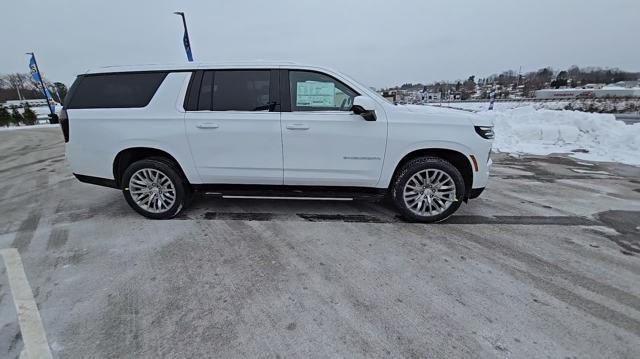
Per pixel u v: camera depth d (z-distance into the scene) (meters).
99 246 3.37
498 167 6.93
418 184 3.80
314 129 3.63
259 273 2.85
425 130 3.60
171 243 3.41
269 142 3.70
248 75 3.71
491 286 2.66
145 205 4.04
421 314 2.34
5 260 3.11
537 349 2.03
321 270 2.89
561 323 2.25
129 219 4.07
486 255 3.15
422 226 3.80
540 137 9.52
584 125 9.49
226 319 2.29
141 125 3.77
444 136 3.60
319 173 3.77
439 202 3.83
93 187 5.70
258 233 3.62
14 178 6.53
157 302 2.48
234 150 3.76
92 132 3.85
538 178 5.99
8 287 2.68
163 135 3.76
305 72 3.70
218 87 3.73
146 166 3.90
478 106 29.91
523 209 4.37
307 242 3.41
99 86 3.85
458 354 2.00
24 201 4.89
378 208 4.36
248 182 3.90
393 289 2.62
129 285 2.69
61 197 5.08
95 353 2.02
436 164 3.68
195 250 3.26
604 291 2.60
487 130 3.64
